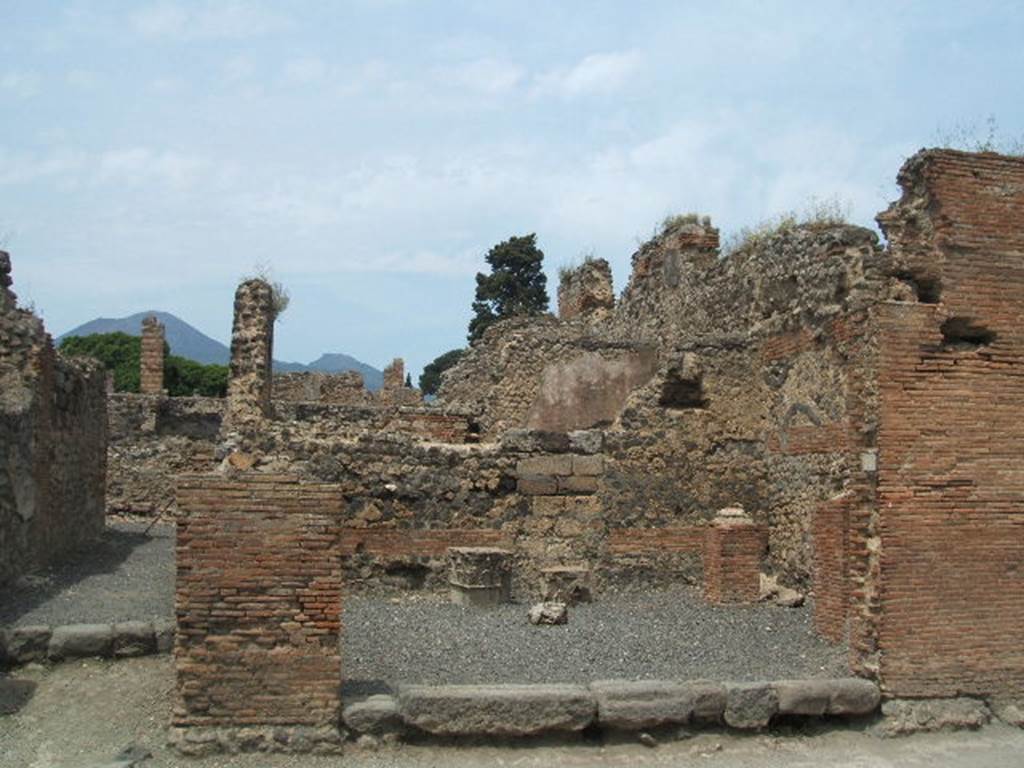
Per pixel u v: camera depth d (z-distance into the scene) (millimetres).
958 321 11578
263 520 9805
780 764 10117
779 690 10750
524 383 25297
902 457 11258
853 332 11766
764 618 15125
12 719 10055
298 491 9867
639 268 27859
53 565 15742
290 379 43469
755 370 18750
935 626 11227
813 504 16625
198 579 9695
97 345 58438
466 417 27531
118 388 56344
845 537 13453
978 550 11391
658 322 26141
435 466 16734
